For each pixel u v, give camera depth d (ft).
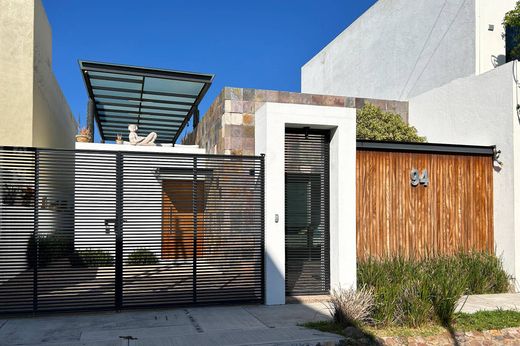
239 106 34.12
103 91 48.83
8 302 22.65
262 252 25.02
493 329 20.10
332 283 26.63
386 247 30.17
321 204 27.45
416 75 46.44
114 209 23.34
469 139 33.91
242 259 25.20
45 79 36.83
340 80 62.44
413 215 30.89
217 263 24.91
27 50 31.17
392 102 41.01
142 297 24.25
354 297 20.80
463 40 40.29
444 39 42.70
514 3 40.14
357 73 57.82
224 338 18.03
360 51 57.26
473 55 39.01
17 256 24.13
